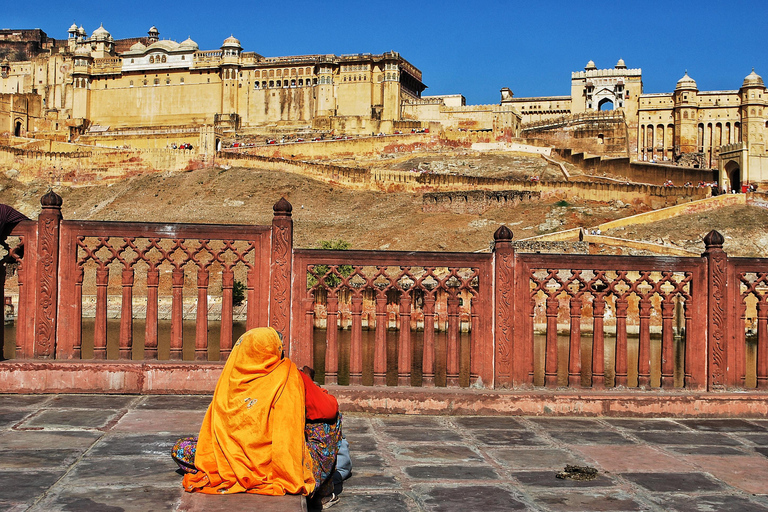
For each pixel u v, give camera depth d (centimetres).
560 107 9719
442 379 2269
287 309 780
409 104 9188
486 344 789
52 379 772
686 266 802
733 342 801
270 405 500
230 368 514
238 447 499
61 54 10594
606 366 2652
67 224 793
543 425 723
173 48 9806
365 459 598
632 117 9306
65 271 793
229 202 6900
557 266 799
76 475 525
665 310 809
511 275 787
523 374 791
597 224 5916
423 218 6338
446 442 652
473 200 6425
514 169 7606
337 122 8744
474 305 796
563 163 7919
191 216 6675
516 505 500
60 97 10538
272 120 9400
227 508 458
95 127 9831
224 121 9344
